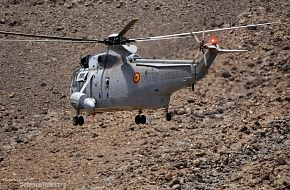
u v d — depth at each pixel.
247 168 102.81
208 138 114.56
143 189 100.75
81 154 116.19
